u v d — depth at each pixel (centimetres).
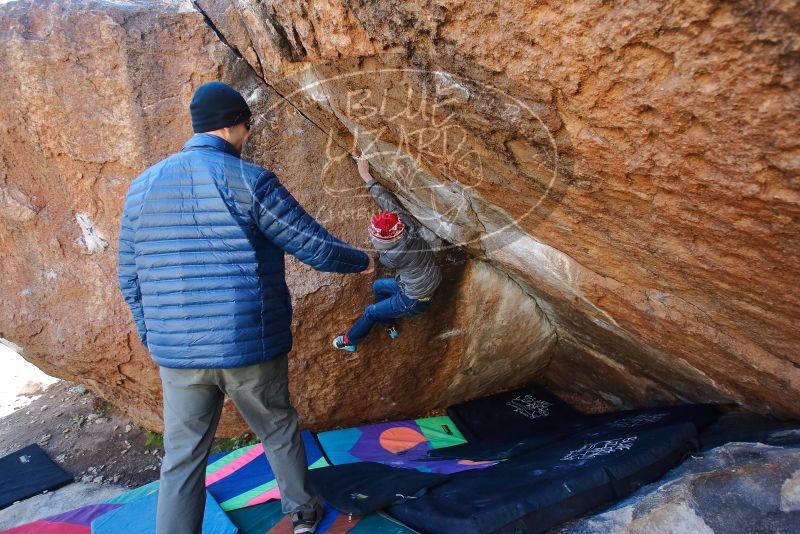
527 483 204
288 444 191
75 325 273
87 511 249
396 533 198
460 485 221
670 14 90
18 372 441
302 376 298
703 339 202
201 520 180
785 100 89
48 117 232
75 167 244
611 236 173
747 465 185
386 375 323
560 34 107
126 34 221
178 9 227
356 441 318
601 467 201
